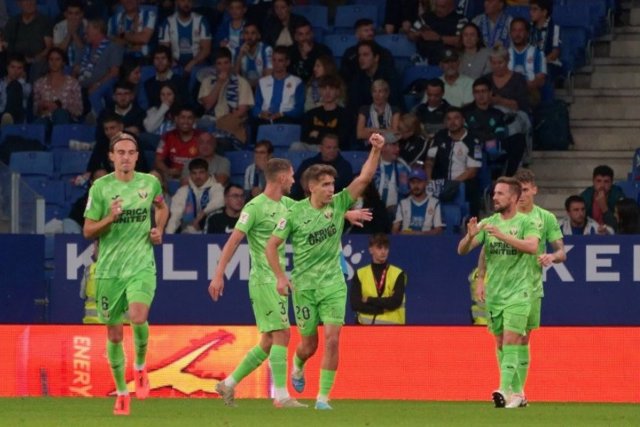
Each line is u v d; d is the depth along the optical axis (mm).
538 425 33094
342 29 67938
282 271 36125
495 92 60312
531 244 37500
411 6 66500
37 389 44562
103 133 59531
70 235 49344
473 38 62719
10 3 71375
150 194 34625
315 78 62219
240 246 49156
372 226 52562
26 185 51094
